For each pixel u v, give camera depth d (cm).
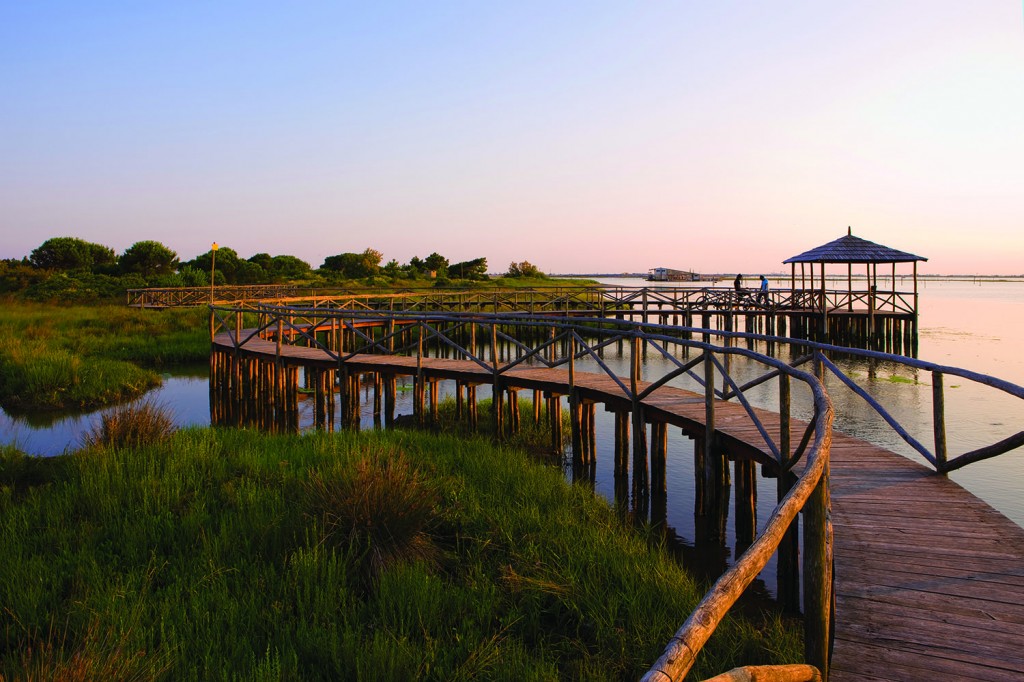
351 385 1437
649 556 638
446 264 7212
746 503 757
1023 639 326
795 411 1505
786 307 2925
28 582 513
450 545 648
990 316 4406
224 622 472
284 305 2867
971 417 1450
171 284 4078
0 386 1591
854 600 370
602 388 1064
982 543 445
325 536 588
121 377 1758
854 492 558
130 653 400
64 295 3641
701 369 2248
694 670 428
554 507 755
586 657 452
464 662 432
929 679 295
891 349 2761
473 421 1271
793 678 246
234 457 870
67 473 799
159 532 623
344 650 433
